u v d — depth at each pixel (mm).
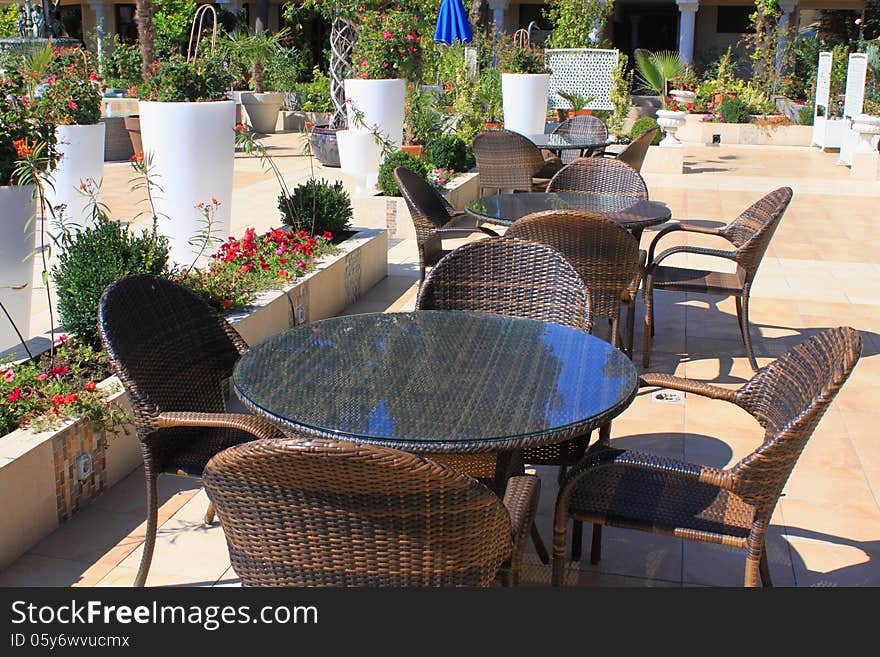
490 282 3602
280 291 4988
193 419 2645
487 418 2340
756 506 2365
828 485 3648
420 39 10000
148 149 5797
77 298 4055
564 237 4250
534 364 2754
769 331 5629
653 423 4230
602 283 4355
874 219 9320
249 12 22828
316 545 2002
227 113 5871
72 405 3332
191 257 5957
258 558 2062
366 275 6344
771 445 2273
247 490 1966
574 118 10023
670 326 5723
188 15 19016
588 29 16984
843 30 22000
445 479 1876
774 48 18453
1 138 4074
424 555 2006
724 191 11141
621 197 5480
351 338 2961
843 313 6008
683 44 19281
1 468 2959
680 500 2627
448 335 3004
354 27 10023
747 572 2436
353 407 2395
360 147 8969
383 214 8023
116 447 3559
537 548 3059
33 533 3137
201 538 3217
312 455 1838
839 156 13953
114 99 14484
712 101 17703
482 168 8289
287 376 2605
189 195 5840
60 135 6645
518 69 12273
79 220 6891
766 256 7621
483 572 2098
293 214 6238
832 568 3068
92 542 3174
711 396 2875
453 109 13781
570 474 2500
